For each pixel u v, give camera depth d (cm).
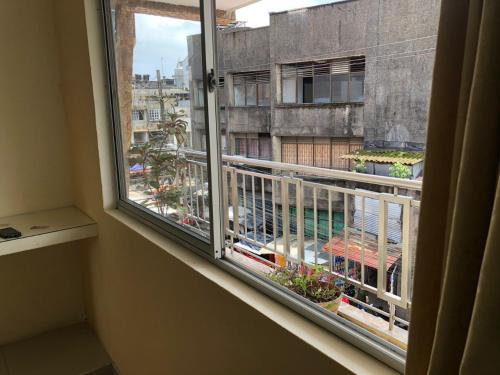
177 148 164
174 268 150
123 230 194
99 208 227
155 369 184
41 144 259
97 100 208
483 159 46
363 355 89
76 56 223
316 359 92
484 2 45
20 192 256
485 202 48
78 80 227
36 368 240
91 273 260
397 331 152
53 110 259
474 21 48
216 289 125
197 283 135
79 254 279
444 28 53
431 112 56
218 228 138
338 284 179
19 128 250
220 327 127
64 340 267
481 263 48
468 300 50
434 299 60
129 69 191
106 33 201
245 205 251
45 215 254
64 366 242
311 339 95
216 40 131
